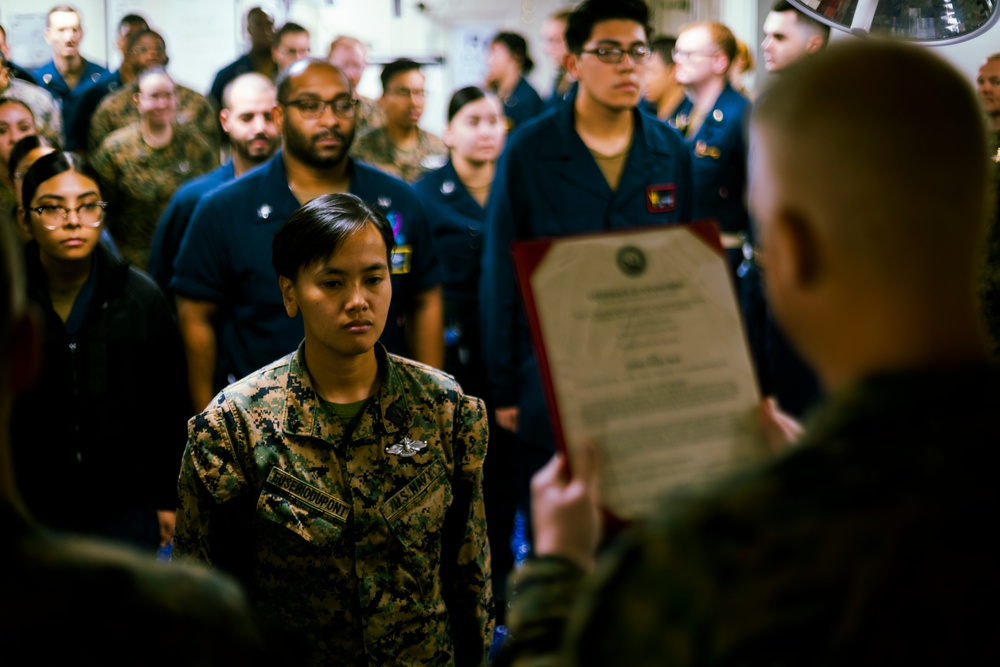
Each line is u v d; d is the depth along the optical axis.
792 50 3.97
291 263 2.02
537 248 1.14
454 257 4.05
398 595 1.98
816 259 0.90
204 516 2.00
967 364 0.87
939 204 0.86
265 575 1.99
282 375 2.01
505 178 3.43
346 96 3.28
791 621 0.80
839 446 0.85
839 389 0.89
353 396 2.01
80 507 2.83
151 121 5.20
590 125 3.38
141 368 2.90
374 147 5.29
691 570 0.83
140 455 2.92
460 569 2.09
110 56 8.98
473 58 9.73
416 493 2.00
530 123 3.50
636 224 3.41
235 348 3.30
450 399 2.06
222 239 3.26
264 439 1.97
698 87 4.40
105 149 5.19
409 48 9.68
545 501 1.09
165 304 2.99
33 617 0.85
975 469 0.83
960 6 1.74
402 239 3.38
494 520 3.67
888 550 0.81
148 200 5.21
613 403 1.11
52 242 2.82
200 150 5.38
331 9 9.52
